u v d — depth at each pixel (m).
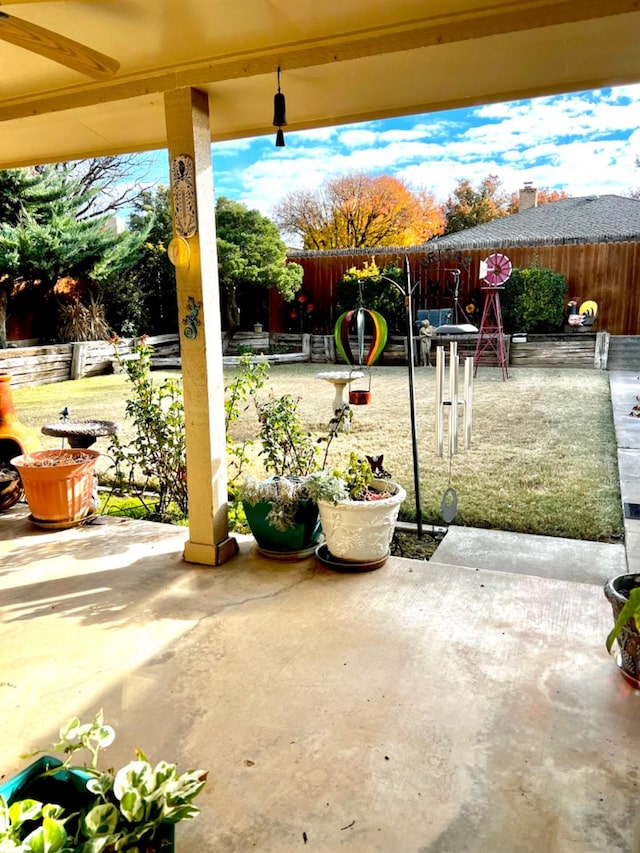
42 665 2.35
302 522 3.18
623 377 9.88
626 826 1.59
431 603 2.75
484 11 2.31
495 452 5.59
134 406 4.14
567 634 2.48
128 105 3.11
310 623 2.61
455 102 3.04
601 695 2.10
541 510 4.16
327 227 22.72
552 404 7.74
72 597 2.89
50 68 2.88
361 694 2.13
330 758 1.84
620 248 12.45
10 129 3.53
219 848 1.55
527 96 2.89
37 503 3.73
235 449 4.20
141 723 2.02
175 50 2.69
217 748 1.89
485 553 3.52
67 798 1.33
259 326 13.95
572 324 12.16
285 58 2.64
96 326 12.91
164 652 2.42
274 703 2.10
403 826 1.60
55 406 8.73
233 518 4.05
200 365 3.06
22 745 1.93
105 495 4.82
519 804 1.66
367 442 6.00
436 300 13.12
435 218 23.20
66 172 13.00
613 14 2.18
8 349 10.99
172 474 4.19
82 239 12.18
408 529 3.94
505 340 11.42
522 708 2.04
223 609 2.75
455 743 1.89
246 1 2.22
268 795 1.71
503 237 14.04
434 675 2.23
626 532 3.71
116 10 2.30
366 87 2.87
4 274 11.86
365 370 11.41
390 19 2.40
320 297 14.23
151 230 14.41
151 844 1.17
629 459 5.25
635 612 1.42
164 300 14.27
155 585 3.00
